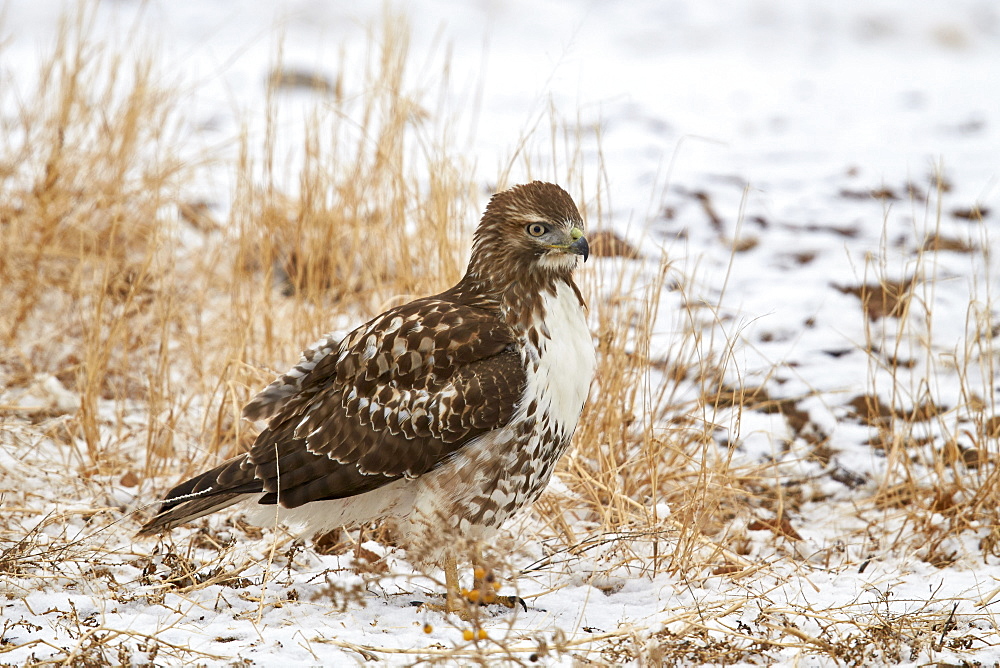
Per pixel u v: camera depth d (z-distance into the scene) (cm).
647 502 974
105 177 1330
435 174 1129
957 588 828
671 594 811
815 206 1627
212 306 1223
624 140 1883
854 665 680
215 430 1004
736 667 677
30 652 652
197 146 1642
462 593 771
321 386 790
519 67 2438
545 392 751
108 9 2519
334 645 677
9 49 2180
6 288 1200
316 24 2592
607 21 2970
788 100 2259
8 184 1370
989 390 1156
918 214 1608
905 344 1276
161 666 637
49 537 838
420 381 741
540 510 923
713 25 2973
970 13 3159
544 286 765
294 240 1305
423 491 750
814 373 1209
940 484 976
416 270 1130
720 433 1101
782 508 950
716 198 1633
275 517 770
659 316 1271
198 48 2322
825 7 3134
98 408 1076
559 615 763
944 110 2144
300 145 1700
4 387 1118
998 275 1420
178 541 874
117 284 1205
